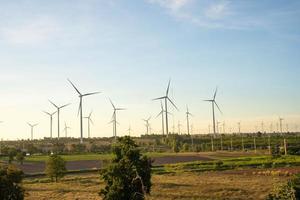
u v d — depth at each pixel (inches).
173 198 2960.1
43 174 5036.9
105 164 2207.2
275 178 4074.8
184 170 5182.1
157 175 4714.6
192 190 3346.5
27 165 6284.5
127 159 2106.3
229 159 6323.8
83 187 3732.8
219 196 3021.7
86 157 7583.7
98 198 3002.0
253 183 3708.2
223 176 4431.6
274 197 1905.8
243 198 2903.5
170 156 7559.1
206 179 4168.3
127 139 2165.4
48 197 3125.0
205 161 6053.2
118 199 2063.2
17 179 1996.8
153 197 3006.9
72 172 5167.3
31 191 3516.2
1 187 1939.0
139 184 2090.3
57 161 4347.9
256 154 7431.1
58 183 4128.9
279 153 7032.5
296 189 1850.4
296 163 5467.5
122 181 2071.9
